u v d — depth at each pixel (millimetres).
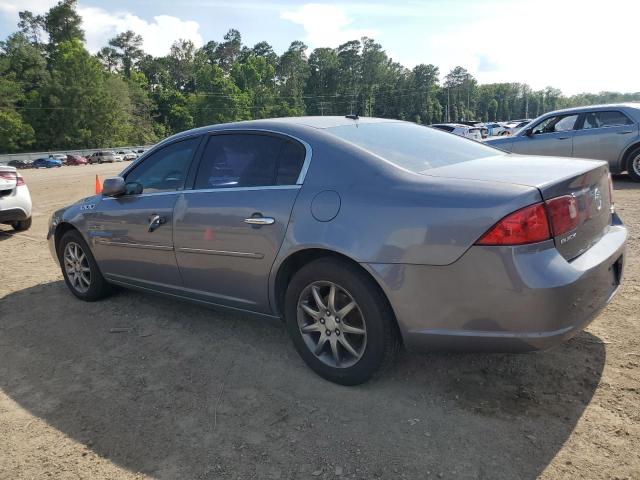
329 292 3051
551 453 2416
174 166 3986
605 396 2818
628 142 9602
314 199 3010
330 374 3117
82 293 4918
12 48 99250
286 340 3830
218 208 3480
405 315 2719
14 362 3740
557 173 2705
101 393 3229
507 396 2893
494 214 2438
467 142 3812
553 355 3289
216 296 3689
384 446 2545
